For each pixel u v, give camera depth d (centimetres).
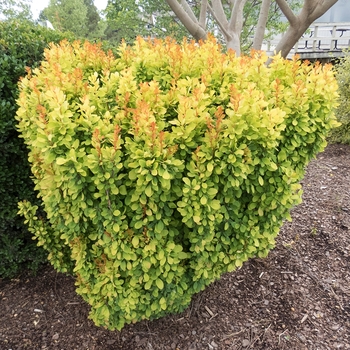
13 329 232
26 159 252
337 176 443
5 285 269
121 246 178
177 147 164
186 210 175
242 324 238
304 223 343
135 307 195
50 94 165
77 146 161
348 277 281
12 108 231
